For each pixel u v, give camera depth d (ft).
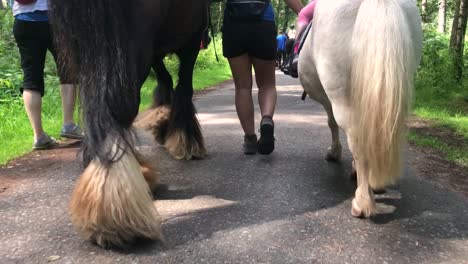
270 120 15.24
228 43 15.47
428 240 10.06
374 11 9.12
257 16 14.99
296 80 55.16
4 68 28.71
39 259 9.19
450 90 31.89
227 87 46.37
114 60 9.27
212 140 19.26
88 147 9.25
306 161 16.06
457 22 35.68
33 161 16.22
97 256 9.22
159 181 13.42
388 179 10.01
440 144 18.72
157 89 17.37
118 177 9.07
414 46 10.06
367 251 9.52
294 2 15.26
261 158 16.39
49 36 16.84
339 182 13.84
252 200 12.30
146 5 10.21
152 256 9.20
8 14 40.75
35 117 17.28
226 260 9.11
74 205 9.26
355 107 9.66
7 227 10.71
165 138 16.71
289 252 9.45
